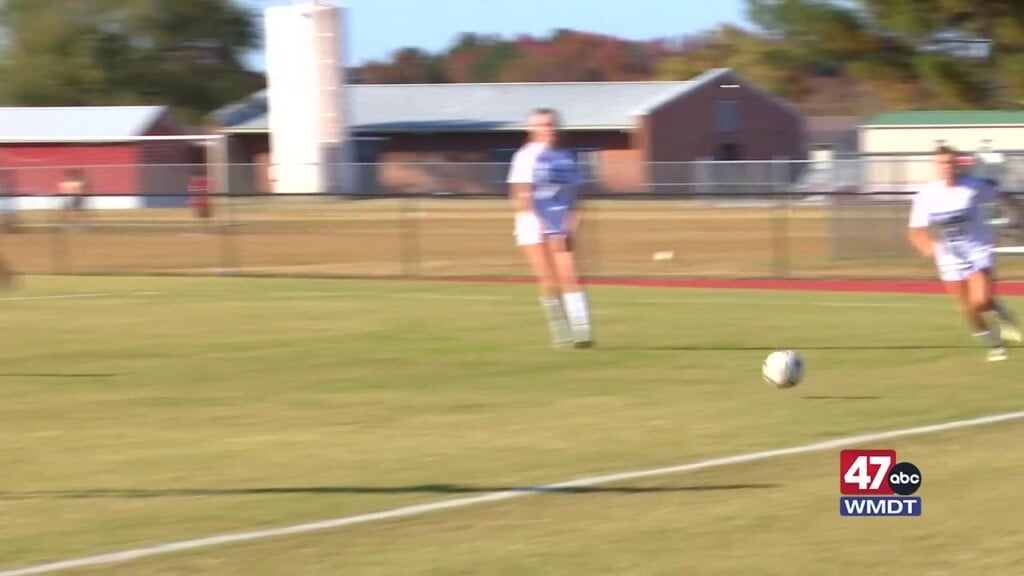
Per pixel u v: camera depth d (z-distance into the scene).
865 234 38.94
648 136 89.38
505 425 14.51
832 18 64.94
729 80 92.75
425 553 9.59
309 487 11.69
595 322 24.11
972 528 10.08
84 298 29.53
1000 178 37.84
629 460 12.62
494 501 11.09
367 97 95.94
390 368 18.78
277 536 10.07
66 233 47.06
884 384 16.92
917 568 9.13
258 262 40.84
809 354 19.73
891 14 62.56
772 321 24.12
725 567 9.21
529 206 20.36
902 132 50.62
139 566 9.33
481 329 23.16
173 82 114.31
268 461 12.80
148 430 14.45
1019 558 9.31
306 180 68.00
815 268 37.66
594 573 9.10
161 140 79.19
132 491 11.62
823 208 41.22
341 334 22.69
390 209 58.50
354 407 15.73
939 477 11.68
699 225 52.03
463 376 17.98
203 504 11.12
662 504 10.92
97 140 80.06
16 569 9.30
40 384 17.67
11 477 12.20
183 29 115.81
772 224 46.78
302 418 15.06
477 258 41.31
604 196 37.00
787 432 13.86
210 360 19.73
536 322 24.12
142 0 113.50
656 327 23.30
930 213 19.14
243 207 58.97
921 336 21.80
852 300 28.42
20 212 53.75
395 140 92.12
